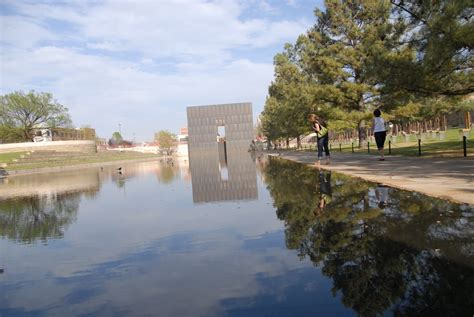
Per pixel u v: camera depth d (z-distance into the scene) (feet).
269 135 179.52
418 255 9.95
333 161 50.72
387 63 45.39
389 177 27.35
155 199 27.53
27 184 58.70
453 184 21.54
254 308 7.51
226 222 16.58
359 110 83.76
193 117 220.23
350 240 11.86
